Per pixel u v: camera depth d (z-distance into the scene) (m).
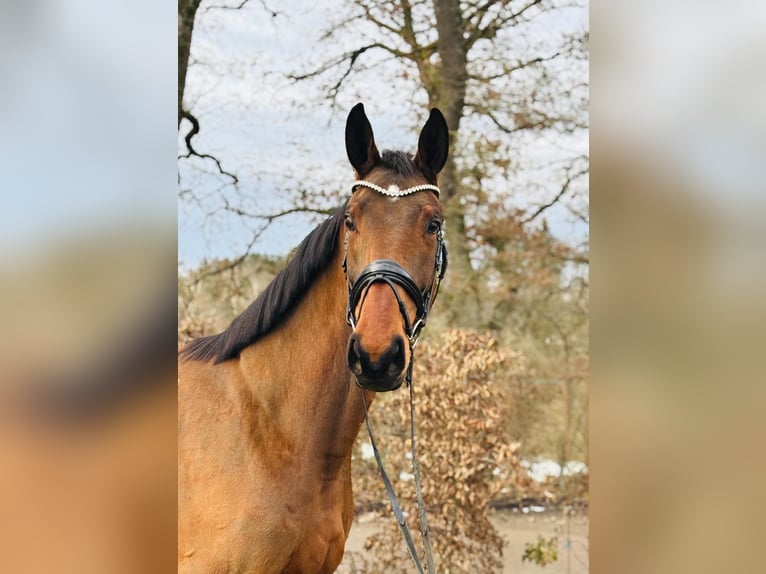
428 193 2.17
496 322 7.26
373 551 5.24
